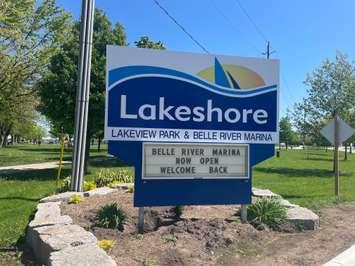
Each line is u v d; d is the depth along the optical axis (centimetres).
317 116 3159
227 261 762
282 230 965
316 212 1202
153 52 912
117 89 895
